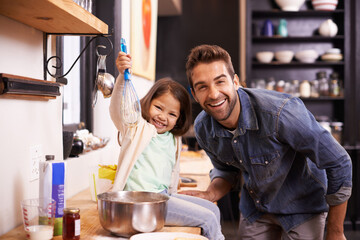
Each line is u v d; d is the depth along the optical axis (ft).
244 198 6.79
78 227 3.91
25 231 3.98
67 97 8.25
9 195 4.37
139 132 5.34
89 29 4.88
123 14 8.93
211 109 4.98
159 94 5.83
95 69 8.29
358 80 14.47
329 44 15.58
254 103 5.44
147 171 5.46
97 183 5.71
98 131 8.52
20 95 4.34
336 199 5.31
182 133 6.19
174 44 18.80
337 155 5.11
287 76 15.69
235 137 5.60
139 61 10.62
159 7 17.21
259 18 15.71
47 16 4.23
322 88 15.08
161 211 4.15
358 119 14.46
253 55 15.79
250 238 6.73
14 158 4.45
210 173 7.25
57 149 5.60
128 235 4.06
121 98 4.93
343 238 5.45
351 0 14.62
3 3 3.71
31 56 4.84
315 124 5.23
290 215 6.15
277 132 5.25
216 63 4.81
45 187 4.12
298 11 14.96
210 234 4.89
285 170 5.67
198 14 18.69
